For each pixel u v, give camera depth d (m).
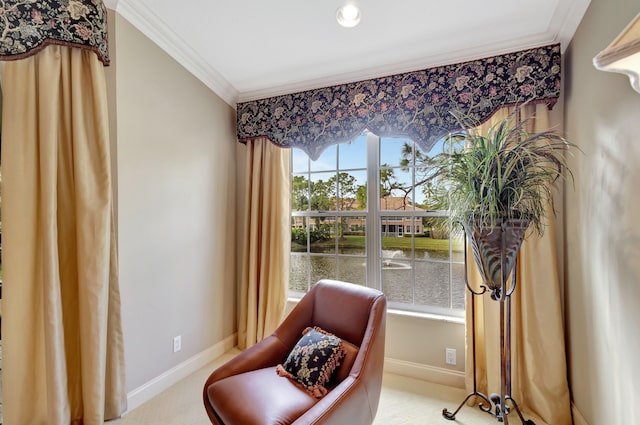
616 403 1.26
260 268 2.69
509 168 1.41
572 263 1.73
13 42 1.44
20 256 1.50
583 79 1.58
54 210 1.53
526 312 1.85
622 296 1.21
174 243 2.18
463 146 2.07
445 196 1.67
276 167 2.67
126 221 1.83
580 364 1.62
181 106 2.25
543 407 1.76
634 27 0.67
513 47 1.93
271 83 2.63
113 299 1.73
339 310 1.79
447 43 2.02
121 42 1.80
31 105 1.51
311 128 2.52
